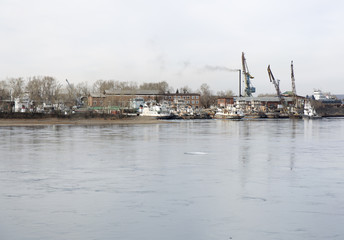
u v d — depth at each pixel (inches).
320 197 1126.4
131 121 7160.4
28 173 1501.0
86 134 3681.1
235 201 1077.8
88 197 1118.4
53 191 1192.2
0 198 1104.2
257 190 1213.1
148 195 1144.2
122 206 1024.9
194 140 3058.6
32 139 3051.2
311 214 957.8
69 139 3065.9
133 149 2351.1
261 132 4173.2
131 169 1600.6
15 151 2215.8
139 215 947.3
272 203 1058.7
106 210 986.1
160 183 1315.2
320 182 1337.4
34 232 824.9
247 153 2160.4
